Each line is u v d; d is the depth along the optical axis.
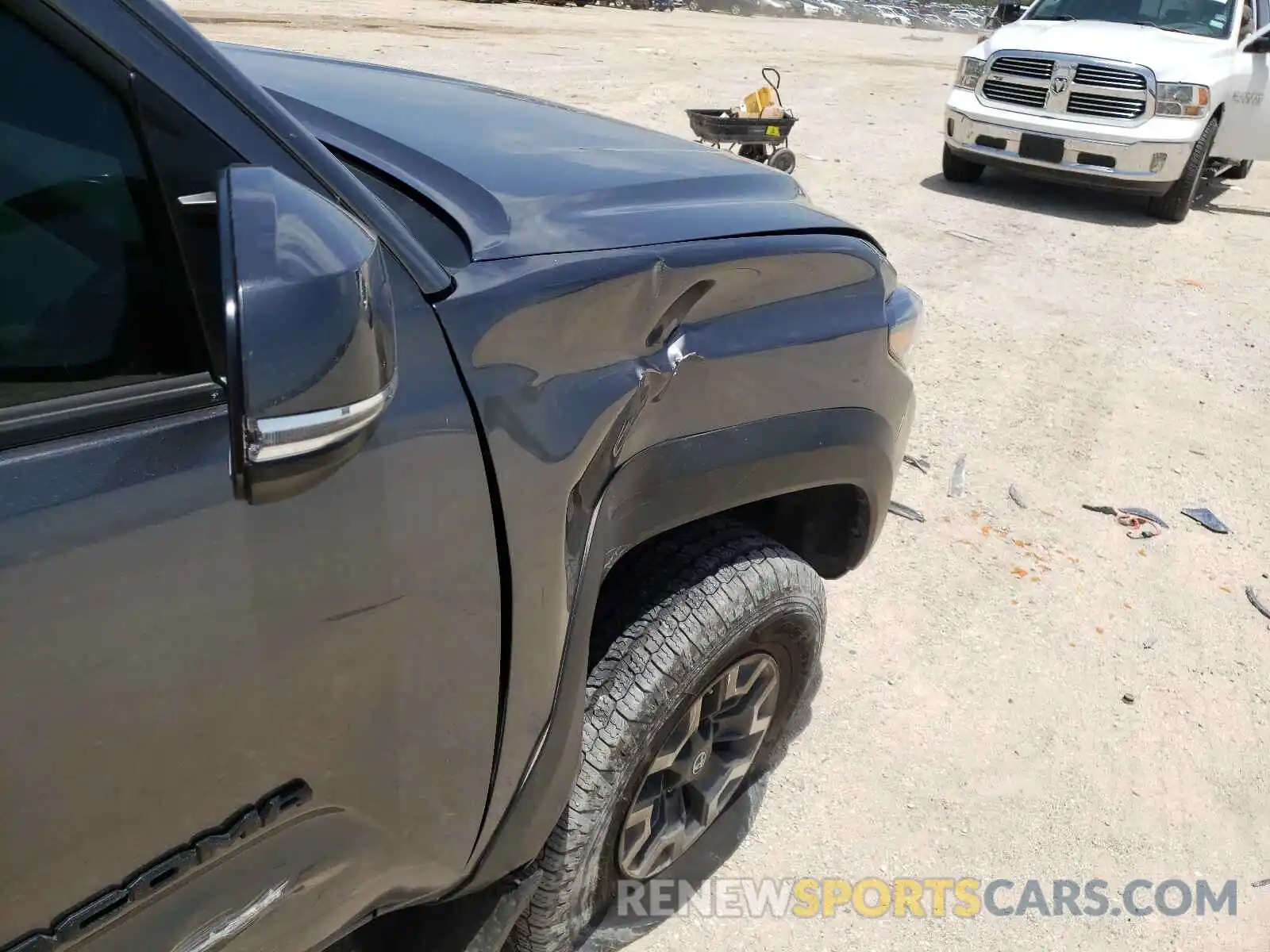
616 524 1.79
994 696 3.25
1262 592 3.96
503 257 1.54
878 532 2.53
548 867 1.88
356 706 1.31
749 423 1.98
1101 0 9.45
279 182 1.04
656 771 2.09
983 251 7.60
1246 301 7.16
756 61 16.06
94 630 1.03
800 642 2.33
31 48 1.00
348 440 1.06
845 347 2.14
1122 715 3.25
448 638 1.41
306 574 1.19
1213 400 5.54
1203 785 3.03
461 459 1.37
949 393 5.23
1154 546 4.16
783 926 2.43
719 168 2.22
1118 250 8.02
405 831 1.48
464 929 1.82
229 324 0.94
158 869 1.16
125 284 1.07
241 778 1.21
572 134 2.21
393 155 1.83
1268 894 2.71
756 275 1.92
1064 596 3.78
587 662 1.75
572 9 22.73
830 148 10.41
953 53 23.45
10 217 1.02
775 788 2.81
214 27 12.57
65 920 1.10
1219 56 8.54
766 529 2.62
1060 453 4.78
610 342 1.66
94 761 1.06
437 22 16.09
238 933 1.30
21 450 1.00
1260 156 9.50
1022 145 8.74
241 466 0.99
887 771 2.92
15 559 0.97
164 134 1.08
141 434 1.07
